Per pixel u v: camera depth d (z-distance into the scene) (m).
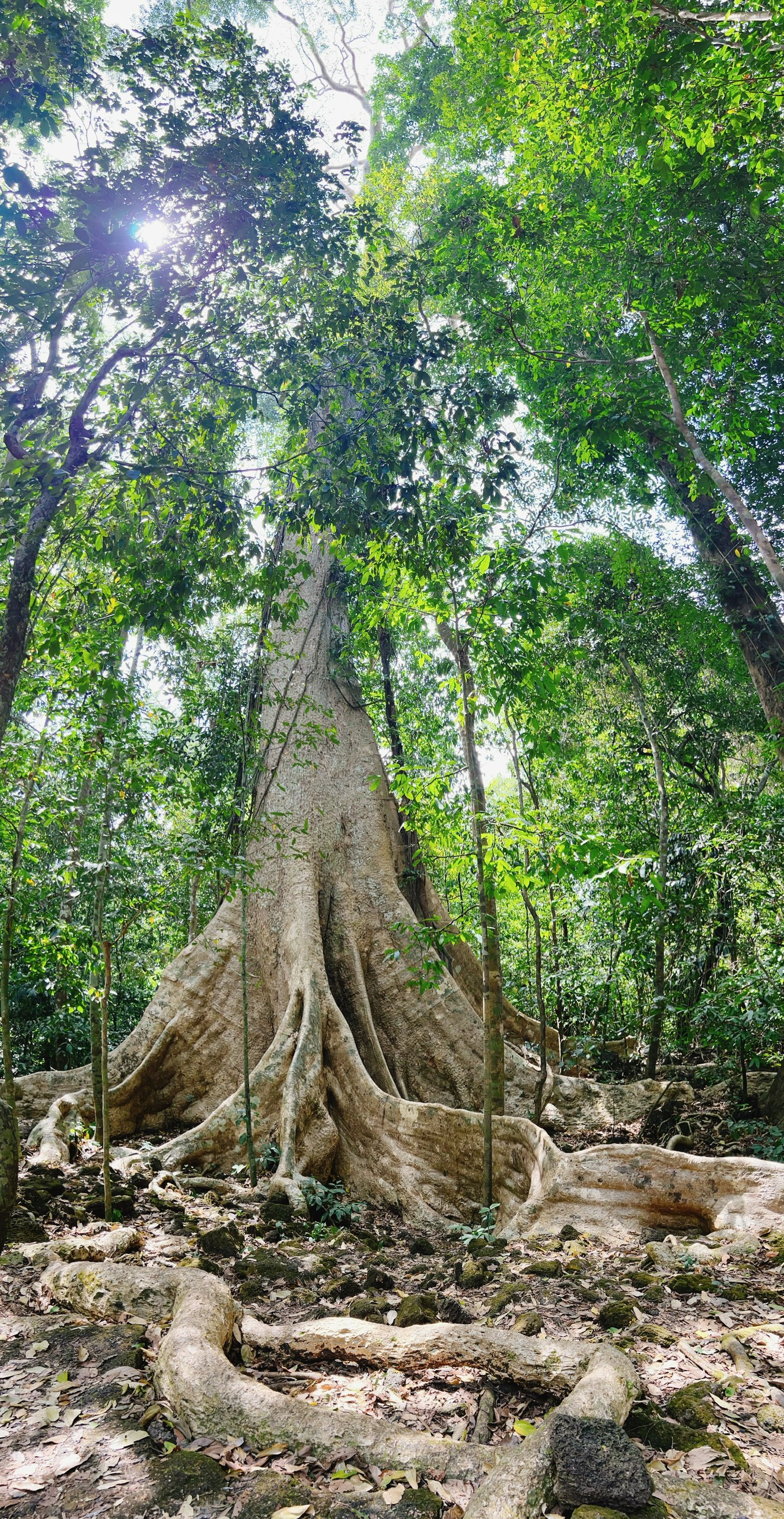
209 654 10.57
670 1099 10.91
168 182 7.01
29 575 6.61
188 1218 6.67
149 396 7.99
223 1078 10.66
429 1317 4.46
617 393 11.61
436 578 7.74
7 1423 3.27
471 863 8.24
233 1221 6.97
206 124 7.14
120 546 7.43
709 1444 3.13
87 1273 4.50
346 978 11.09
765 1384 3.64
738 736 15.64
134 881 10.60
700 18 7.06
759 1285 4.99
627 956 12.42
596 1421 2.93
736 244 9.84
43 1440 3.14
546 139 11.43
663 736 15.21
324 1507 2.72
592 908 10.94
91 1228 6.05
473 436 8.37
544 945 14.91
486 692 8.20
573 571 13.80
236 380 7.87
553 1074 11.66
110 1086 10.44
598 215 10.65
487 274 12.50
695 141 7.99
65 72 6.86
